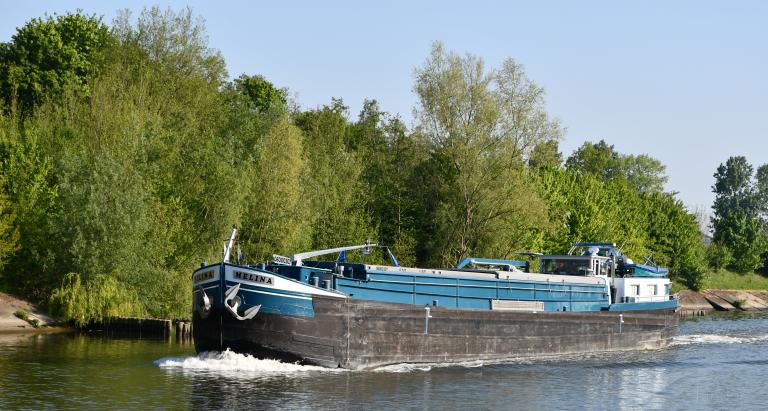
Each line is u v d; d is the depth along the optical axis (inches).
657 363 1620.3
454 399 1164.5
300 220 2459.4
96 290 1940.2
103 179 1999.3
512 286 1595.7
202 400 1088.2
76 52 3080.7
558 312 1644.9
